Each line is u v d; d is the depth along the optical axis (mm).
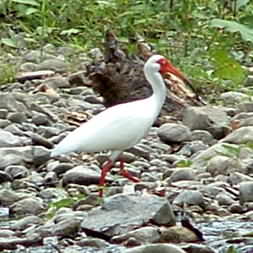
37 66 19734
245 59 20781
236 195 12297
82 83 18719
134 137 12719
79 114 16656
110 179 13148
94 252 10141
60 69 19719
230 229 10977
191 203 11820
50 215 11484
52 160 14078
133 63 16219
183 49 20016
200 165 13648
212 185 12531
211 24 18719
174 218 10727
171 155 14516
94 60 18453
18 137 14992
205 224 11195
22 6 22578
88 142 12453
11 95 16906
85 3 22531
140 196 10891
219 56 17984
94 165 13742
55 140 14984
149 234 10320
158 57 13508
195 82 18031
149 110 12961
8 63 19828
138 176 13430
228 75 17984
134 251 9508
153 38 20812
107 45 16250
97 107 17188
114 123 12602
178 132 15141
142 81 16141
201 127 15727
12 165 13773
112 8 21734
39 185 13180
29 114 16578
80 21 22266
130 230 10516
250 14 20875
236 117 16219
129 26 20797
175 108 16531
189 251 9922
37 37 21734
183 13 20781
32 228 10977
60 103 17391
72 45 21109
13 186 13117
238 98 17672
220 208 11844
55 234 10672
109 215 10695
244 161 13438
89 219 10703
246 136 14438
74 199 12125
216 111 16234
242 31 18375
